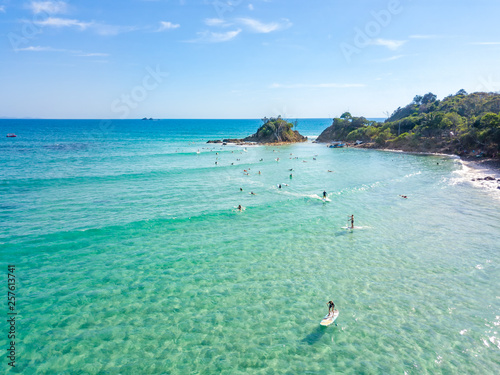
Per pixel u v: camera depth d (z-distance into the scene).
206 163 81.88
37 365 15.39
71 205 41.03
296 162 85.88
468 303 20.09
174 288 22.19
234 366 15.38
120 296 21.16
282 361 15.68
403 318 18.75
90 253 27.47
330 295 21.27
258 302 20.55
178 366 15.39
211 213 38.38
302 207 41.75
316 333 17.66
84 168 70.00
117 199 44.53
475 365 15.19
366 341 16.95
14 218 35.50
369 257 26.94
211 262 26.12
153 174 64.25
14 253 27.03
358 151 116.75
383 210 40.19
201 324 18.45
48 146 119.75
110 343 16.89
